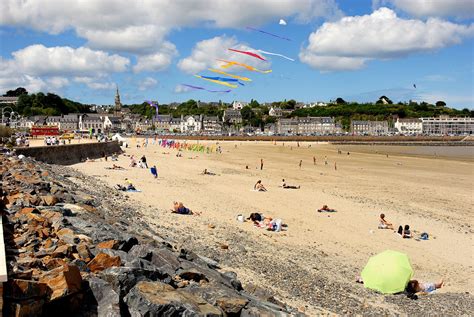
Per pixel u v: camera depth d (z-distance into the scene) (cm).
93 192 2430
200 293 879
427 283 1583
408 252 2012
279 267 1577
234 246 1781
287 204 2927
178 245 1589
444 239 2277
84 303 707
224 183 3816
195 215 2333
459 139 18550
